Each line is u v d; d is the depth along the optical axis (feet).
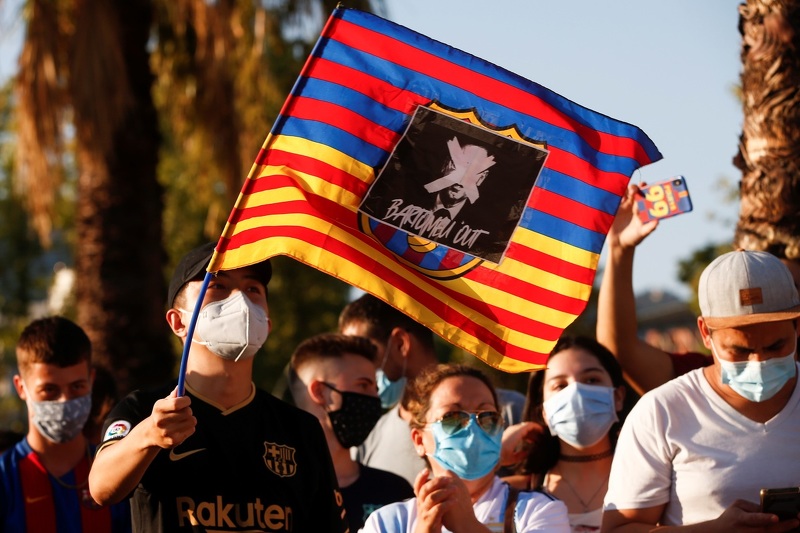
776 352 26.27
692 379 27.96
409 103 27.20
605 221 27.91
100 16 66.08
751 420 27.09
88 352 35.19
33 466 34.50
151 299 68.85
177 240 143.95
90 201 68.33
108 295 67.56
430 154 27.30
